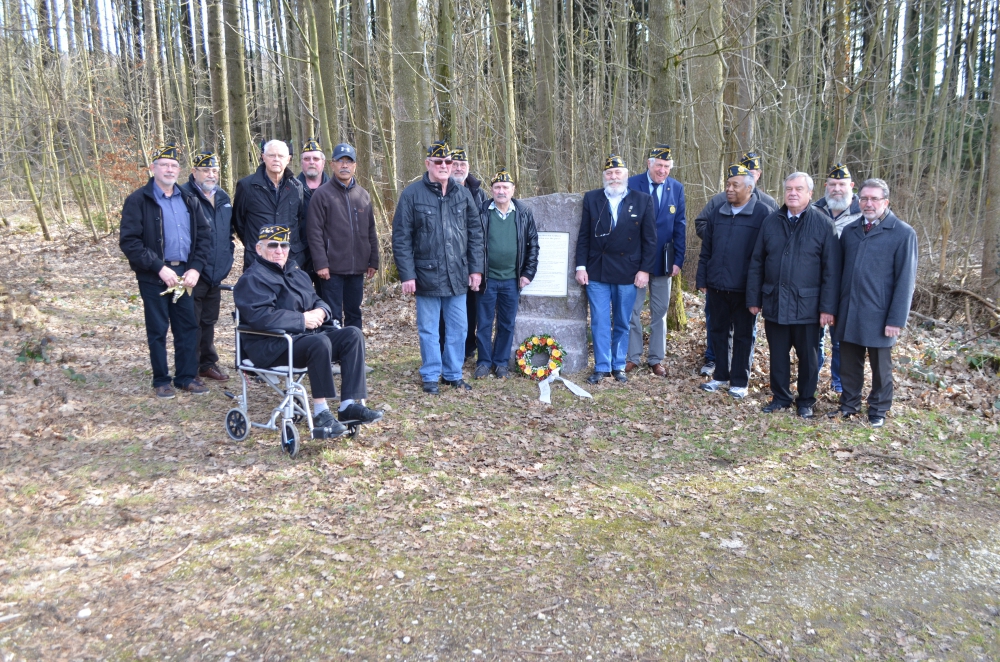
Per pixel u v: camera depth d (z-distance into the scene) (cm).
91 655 286
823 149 1453
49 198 1883
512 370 697
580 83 1470
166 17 1873
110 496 421
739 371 626
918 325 917
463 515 409
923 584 349
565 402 616
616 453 507
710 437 539
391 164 1171
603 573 352
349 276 644
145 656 286
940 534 397
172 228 584
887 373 550
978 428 551
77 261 1324
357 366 492
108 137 1681
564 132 1498
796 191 553
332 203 616
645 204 644
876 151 1341
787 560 368
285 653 289
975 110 1427
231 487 436
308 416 480
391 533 387
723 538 389
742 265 609
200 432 523
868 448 514
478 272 626
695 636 306
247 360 499
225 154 1544
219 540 376
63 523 389
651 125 1034
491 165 1373
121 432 519
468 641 299
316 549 368
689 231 947
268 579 341
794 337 577
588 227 664
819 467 485
